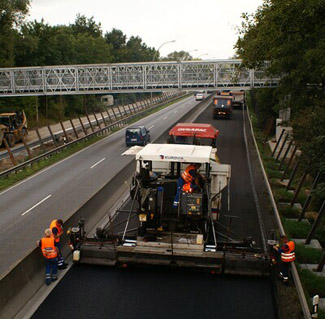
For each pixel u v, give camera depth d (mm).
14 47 59969
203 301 10734
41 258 11938
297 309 10477
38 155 33969
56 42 69875
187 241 12211
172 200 12992
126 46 113000
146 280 11844
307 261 13609
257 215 17672
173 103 93375
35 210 19125
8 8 54594
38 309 10328
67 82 54125
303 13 19594
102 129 46750
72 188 23047
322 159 18234
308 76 28875
